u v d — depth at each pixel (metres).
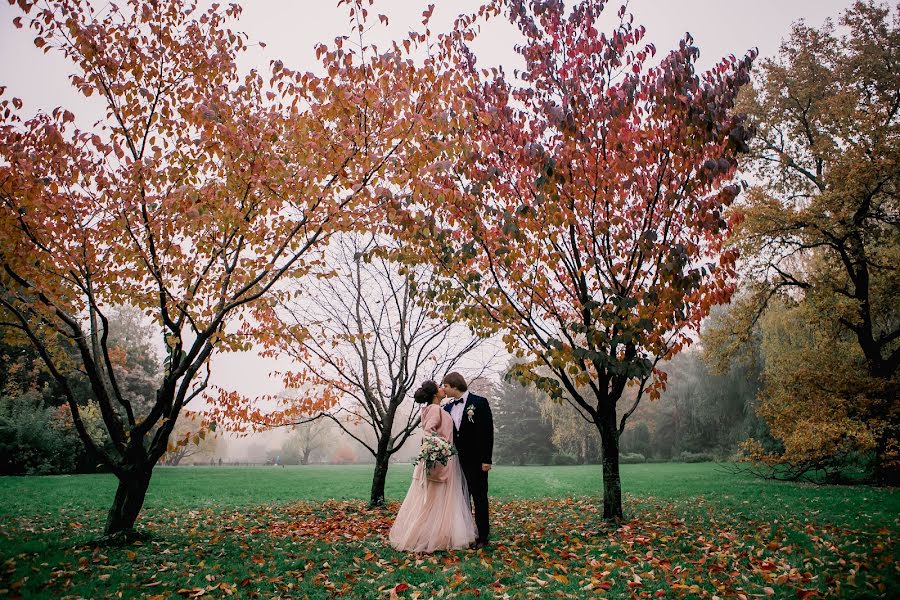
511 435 49.06
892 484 14.43
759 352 24.56
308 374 9.85
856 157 14.92
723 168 6.18
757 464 22.41
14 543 5.84
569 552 5.56
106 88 6.10
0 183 5.39
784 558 4.98
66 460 22.22
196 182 6.51
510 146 7.48
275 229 7.01
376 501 10.21
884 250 16.19
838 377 15.33
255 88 6.84
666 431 46.72
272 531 7.21
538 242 7.18
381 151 6.35
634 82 6.27
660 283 6.71
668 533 6.66
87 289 6.20
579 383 6.79
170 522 8.20
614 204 7.02
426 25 5.89
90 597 3.99
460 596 4.06
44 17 5.52
